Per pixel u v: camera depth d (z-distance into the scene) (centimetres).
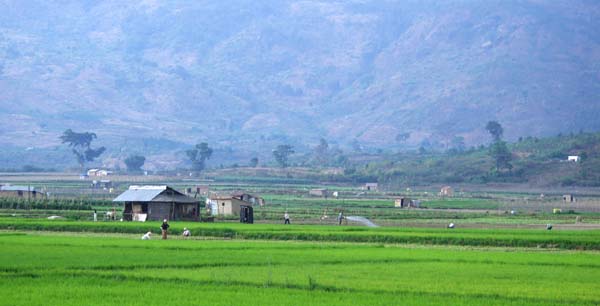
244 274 9469
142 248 12094
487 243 14262
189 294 8131
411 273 9750
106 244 12594
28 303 7612
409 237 14575
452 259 11238
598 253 12988
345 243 14212
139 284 8688
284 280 9050
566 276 9638
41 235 14900
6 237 13888
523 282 9125
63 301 7719
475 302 7950
